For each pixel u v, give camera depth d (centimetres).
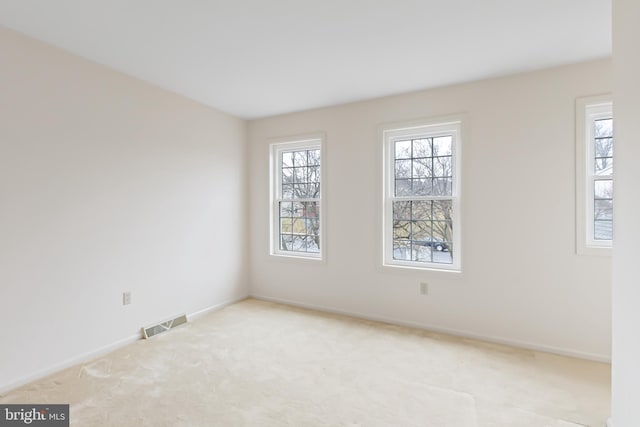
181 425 178
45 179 227
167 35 217
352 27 207
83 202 250
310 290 381
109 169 267
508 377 229
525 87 272
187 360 253
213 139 369
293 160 402
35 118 221
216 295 375
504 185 281
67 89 239
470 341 290
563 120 260
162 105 310
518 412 190
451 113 302
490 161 286
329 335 303
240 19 198
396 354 264
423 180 327
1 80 205
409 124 320
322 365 246
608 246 251
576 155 256
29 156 219
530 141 271
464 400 202
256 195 416
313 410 192
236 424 179
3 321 207
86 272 252
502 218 283
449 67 264
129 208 282
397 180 340
